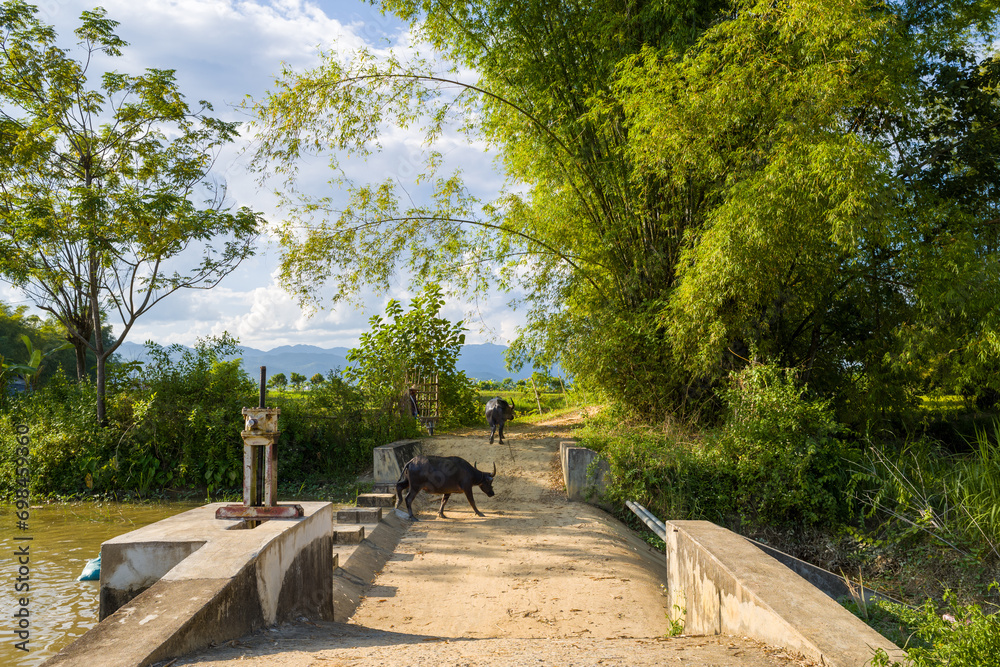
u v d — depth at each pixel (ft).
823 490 31.71
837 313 39.11
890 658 10.03
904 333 34.04
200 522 16.01
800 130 30.01
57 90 46.93
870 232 30.40
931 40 36.47
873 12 32.35
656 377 39.17
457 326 54.39
